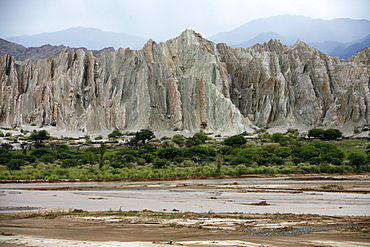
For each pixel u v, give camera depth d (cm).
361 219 3497
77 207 4625
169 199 5434
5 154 14862
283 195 5884
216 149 17362
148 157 14150
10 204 4934
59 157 14838
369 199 5294
